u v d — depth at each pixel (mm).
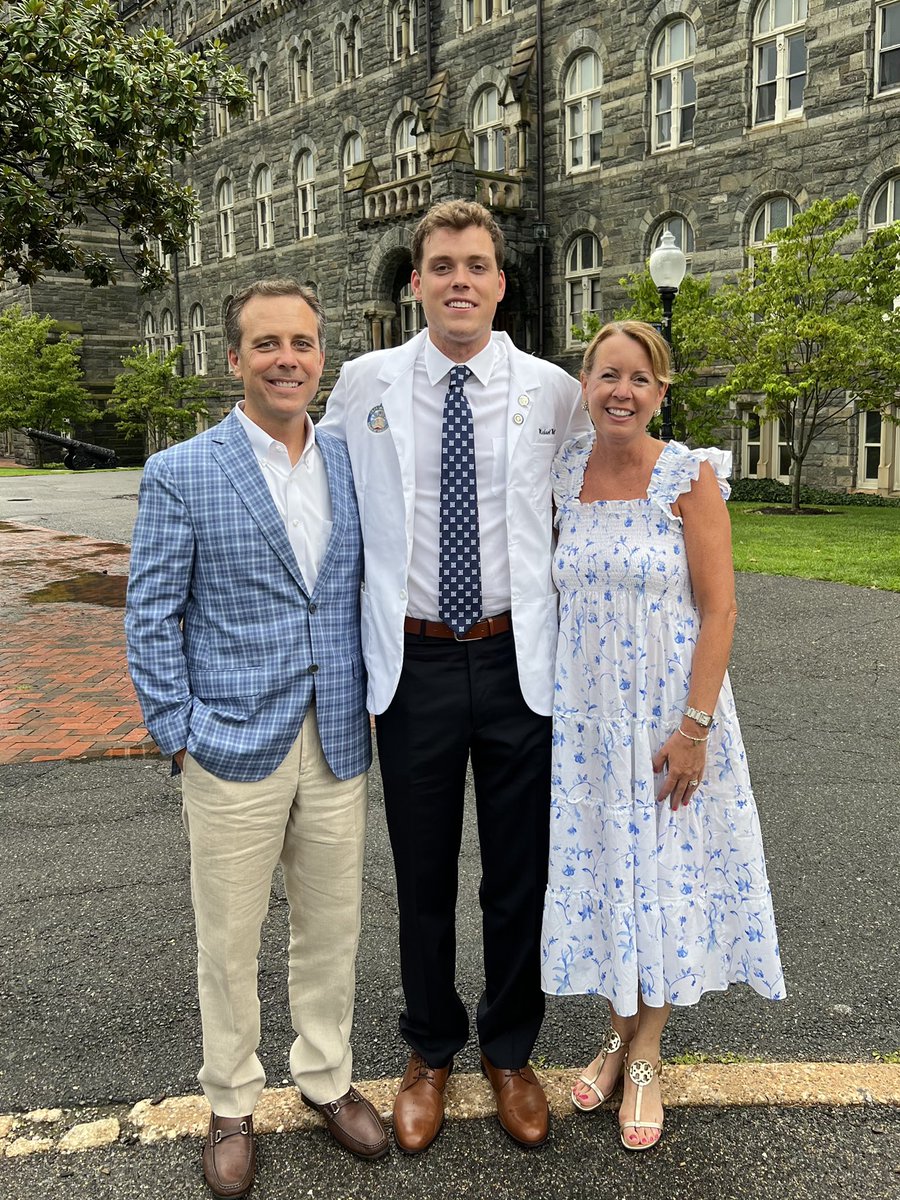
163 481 2180
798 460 15375
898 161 15492
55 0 7957
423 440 2395
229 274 32625
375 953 3301
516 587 2396
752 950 2395
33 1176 2268
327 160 27609
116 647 8047
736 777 2402
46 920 3520
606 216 20266
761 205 17766
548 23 20844
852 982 3041
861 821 4281
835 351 13352
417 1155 2330
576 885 2445
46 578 11367
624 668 2344
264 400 2195
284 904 3670
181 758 2232
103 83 7953
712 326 14805
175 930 3445
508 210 20812
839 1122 2391
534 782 2471
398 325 23609
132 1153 2342
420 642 2404
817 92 16422
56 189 9156
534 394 2443
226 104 9336
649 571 2312
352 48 26391
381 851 4137
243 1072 2309
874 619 8141
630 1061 2424
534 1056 2732
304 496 2293
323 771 2318
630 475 2389
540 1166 2289
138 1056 2730
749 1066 2596
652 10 18766
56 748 5488
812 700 6102
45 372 34688
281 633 2229
